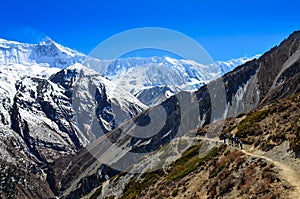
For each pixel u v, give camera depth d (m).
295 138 41.41
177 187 50.78
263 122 61.31
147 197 55.31
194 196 42.78
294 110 56.50
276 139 46.84
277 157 40.88
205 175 48.84
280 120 55.81
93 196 105.12
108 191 93.75
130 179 79.25
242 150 50.84
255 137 55.56
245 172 38.81
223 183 39.44
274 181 33.53
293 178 33.00
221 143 62.34
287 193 30.44
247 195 33.69
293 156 38.66
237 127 68.75
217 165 48.19
